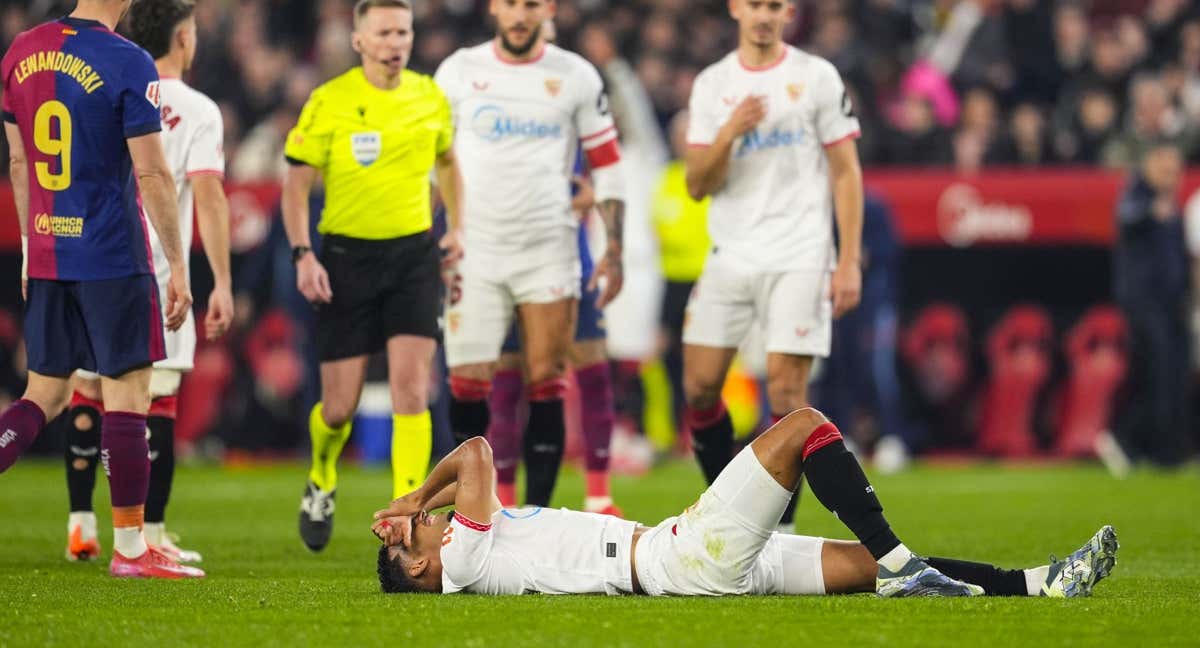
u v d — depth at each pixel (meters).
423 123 28.27
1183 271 52.22
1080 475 50.53
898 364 56.19
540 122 30.12
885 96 60.62
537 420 31.00
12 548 29.80
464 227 30.16
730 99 28.86
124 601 20.95
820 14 61.72
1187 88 58.75
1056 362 55.81
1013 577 20.72
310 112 27.98
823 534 32.81
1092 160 57.16
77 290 23.69
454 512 21.33
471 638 17.75
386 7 27.88
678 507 38.81
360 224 27.95
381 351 28.77
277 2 67.62
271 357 55.94
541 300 30.19
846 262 28.48
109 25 23.94
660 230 53.78
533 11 29.81
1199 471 52.16
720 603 20.09
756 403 53.81
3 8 65.88
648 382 55.25
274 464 54.50
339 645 17.45
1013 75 61.88
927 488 45.53
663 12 62.16
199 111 27.08
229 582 23.64
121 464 24.27
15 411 23.70
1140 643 17.47
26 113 23.61
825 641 17.48
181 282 23.91
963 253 55.59
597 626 18.38
